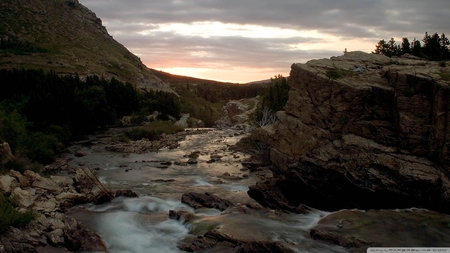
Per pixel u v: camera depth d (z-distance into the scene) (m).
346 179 21.72
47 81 63.47
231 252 16.05
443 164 19.00
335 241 16.75
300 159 24.64
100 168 38.97
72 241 17.22
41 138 40.06
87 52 162.12
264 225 19.72
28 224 18.11
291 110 26.62
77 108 59.19
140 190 29.80
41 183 25.05
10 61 117.19
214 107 192.25
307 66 25.92
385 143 21.33
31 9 181.75
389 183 20.03
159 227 20.56
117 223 21.09
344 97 22.77
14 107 49.09
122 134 64.75
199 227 19.64
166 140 63.22
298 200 26.11
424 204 19.47
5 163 25.48
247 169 40.47
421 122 20.12
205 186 32.22
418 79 20.11
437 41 37.00
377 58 26.88
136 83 150.50
